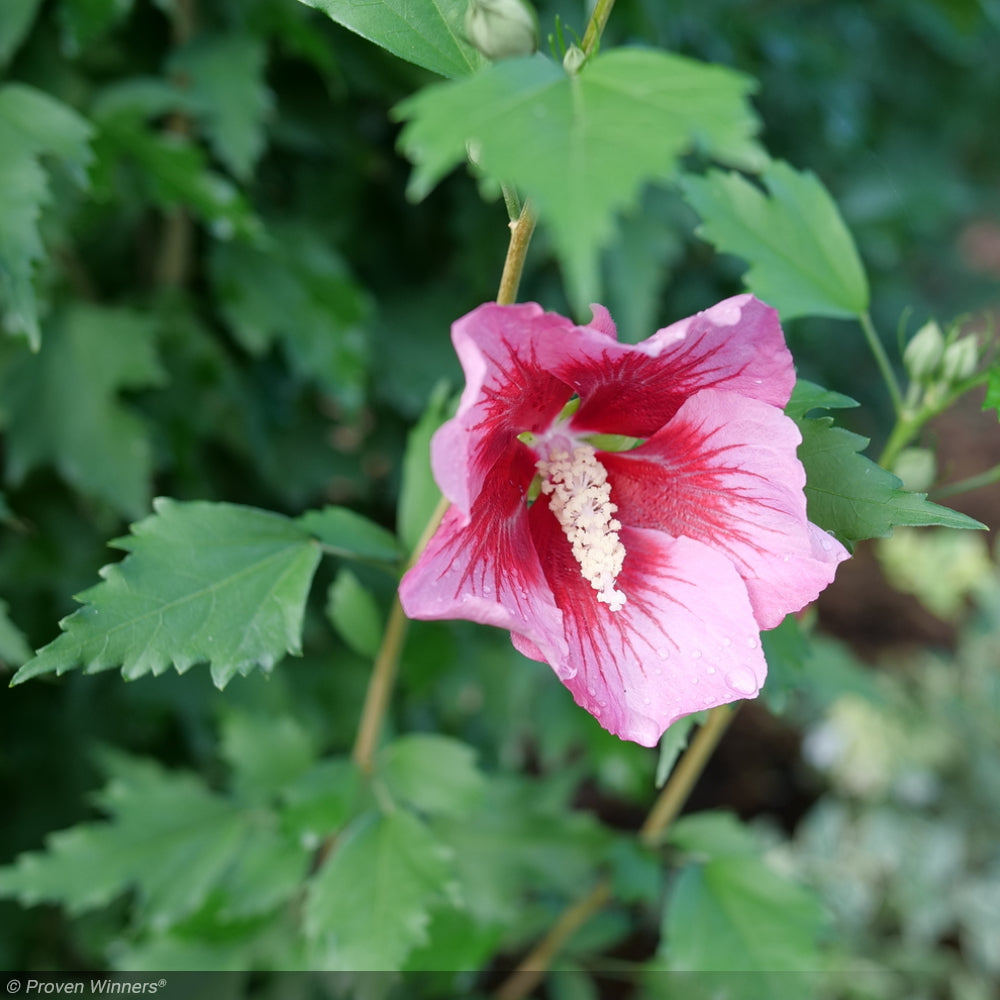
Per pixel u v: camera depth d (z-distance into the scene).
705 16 0.64
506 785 0.51
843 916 0.72
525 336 0.32
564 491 0.36
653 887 0.45
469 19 0.32
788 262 0.40
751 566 0.34
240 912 0.44
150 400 0.53
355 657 0.61
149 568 0.36
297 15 0.49
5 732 0.56
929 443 0.41
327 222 0.58
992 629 0.84
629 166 0.27
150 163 0.48
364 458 0.63
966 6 0.65
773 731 0.96
